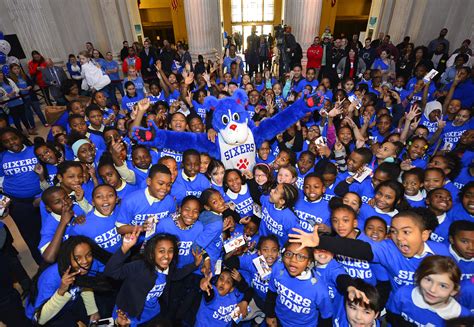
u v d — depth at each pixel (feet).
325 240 7.22
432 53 31.22
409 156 13.89
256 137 14.26
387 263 7.48
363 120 18.04
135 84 26.43
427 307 6.56
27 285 11.26
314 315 8.02
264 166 12.00
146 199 9.82
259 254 9.42
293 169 11.12
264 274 8.73
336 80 32.86
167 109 19.33
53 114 22.82
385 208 9.51
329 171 11.51
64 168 9.95
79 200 10.11
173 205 10.45
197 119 15.88
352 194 9.60
